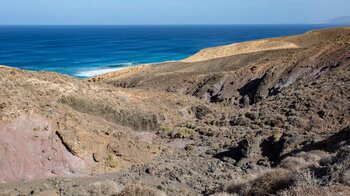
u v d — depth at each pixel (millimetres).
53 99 24328
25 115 18500
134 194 13625
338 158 12172
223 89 51469
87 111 26484
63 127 18906
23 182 15914
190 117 34656
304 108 28422
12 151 16891
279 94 38375
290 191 9633
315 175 11172
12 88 21500
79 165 17891
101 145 19344
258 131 25953
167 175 18125
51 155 17641
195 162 21078
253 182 12219
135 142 21906
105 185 14859
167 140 26938
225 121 30828
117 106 28891
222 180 17422
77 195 14375
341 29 99688
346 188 9055
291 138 21891
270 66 51500
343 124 24781
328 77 37875
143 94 35625
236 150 22453
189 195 15203
